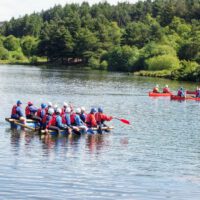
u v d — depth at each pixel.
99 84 103.19
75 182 25.03
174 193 23.97
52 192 23.28
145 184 25.27
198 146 36.59
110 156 31.53
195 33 195.62
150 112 56.94
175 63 161.62
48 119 37.41
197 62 169.50
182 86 107.81
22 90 80.56
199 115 55.72
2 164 27.78
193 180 26.45
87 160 29.98
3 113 49.00
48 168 27.45
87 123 39.62
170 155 32.94
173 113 56.81
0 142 33.97
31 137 36.22
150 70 165.25
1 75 125.44
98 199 22.66
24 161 28.80
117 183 25.22
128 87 96.94
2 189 23.27
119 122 47.41
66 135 37.81
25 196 22.50
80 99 68.81
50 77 124.56
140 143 36.75
